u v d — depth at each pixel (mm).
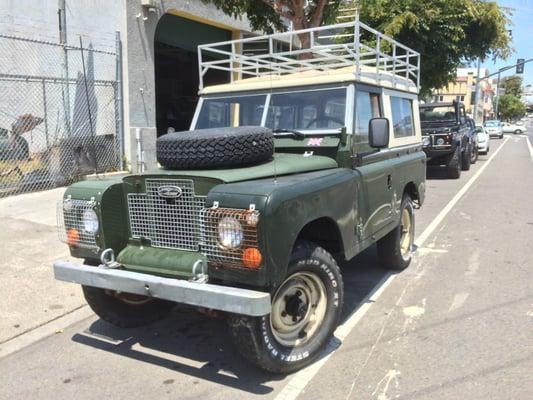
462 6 14914
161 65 17094
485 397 3355
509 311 4773
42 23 11812
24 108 11469
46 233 7266
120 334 4512
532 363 3781
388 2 14664
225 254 3242
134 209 3904
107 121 12164
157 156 3988
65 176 11016
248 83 5199
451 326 4465
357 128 4668
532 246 7055
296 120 4840
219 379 3703
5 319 4738
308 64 6105
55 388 3639
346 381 3609
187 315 4887
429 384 3531
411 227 6367
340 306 4008
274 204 3191
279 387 3566
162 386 3631
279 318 3643
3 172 10281
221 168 3750
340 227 4090
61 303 5125
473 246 7145
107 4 11859
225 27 15727
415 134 6641
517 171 16812
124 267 3846
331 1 9531
